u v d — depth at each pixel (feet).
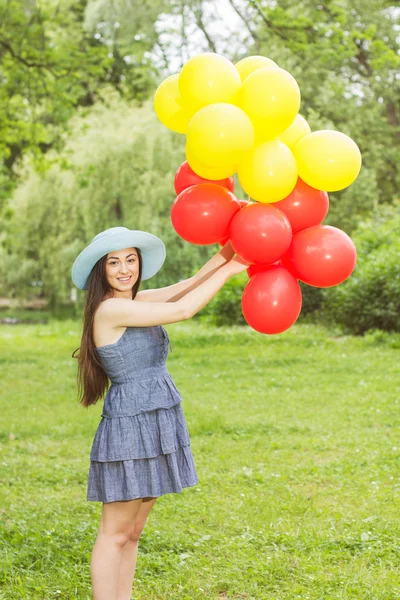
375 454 22.07
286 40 51.83
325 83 82.84
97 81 94.17
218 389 33.88
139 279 12.28
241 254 11.71
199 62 11.44
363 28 84.28
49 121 81.41
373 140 89.97
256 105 11.08
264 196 11.54
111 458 11.16
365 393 31.50
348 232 84.69
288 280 12.07
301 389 33.09
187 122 12.61
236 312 60.85
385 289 48.85
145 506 11.85
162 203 72.95
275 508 17.47
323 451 22.93
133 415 11.24
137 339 11.47
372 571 13.79
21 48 54.65
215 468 21.21
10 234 83.97
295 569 13.89
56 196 80.79
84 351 11.75
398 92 92.89
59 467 21.68
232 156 10.93
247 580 13.50
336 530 16.08
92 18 61.72
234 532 16.12
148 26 59.21
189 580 13.53
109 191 73.92
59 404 32.09
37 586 13.29
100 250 11.60
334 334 51.75
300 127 12.38
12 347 53.21
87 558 14.43
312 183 11.85
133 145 73.92
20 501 18.57
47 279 85.76
